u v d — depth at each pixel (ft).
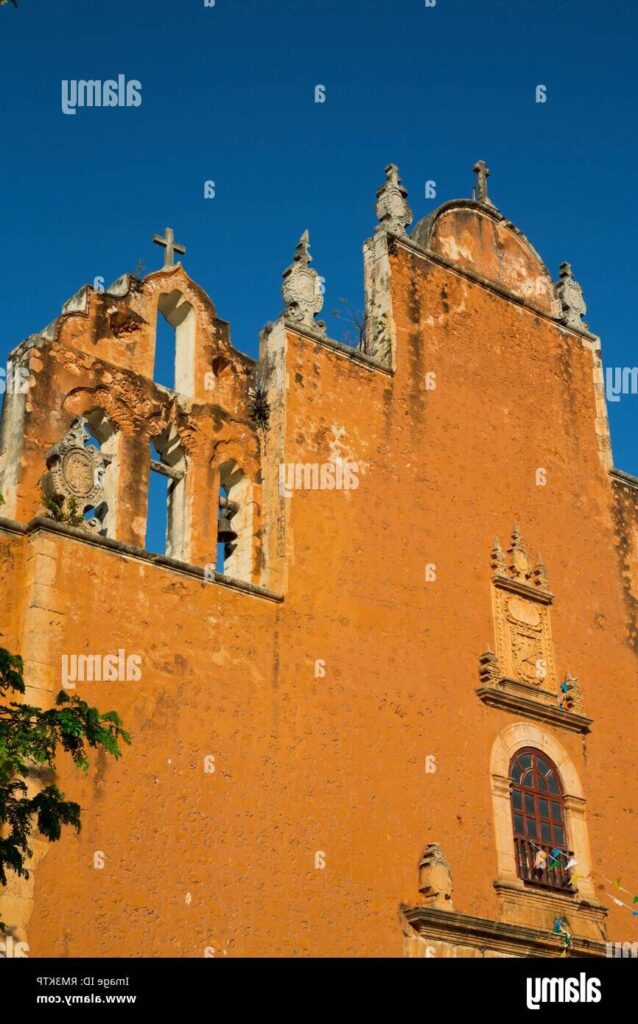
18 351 75.41
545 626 90.53
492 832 80.02
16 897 60.39
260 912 67.92
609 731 90.89
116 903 63.26
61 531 68.85
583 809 86.02
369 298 93.30
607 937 82.99
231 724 71.15
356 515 82.64
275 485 80.23
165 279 82.69
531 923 78.89
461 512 88.99
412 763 78.13
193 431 79.51
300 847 71.00
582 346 105.40
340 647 77.87
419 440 88.69
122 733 57.21
